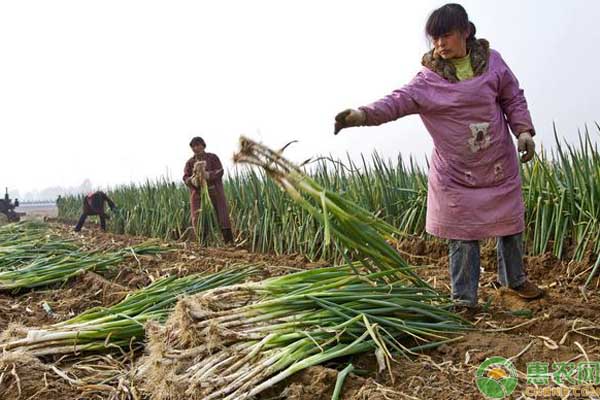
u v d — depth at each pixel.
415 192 5.82
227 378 2.40
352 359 2.69
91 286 5.16
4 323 4.06
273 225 7.13
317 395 2.31
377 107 3.09
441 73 3.17
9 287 5.07
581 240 4.40
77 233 11.83
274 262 6.14
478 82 3.15
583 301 3.66
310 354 2.57
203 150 8.22
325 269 3.26
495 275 4.48
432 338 2.92
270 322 2.71
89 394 2.74
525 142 3.16
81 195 19.50
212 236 8.30
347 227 2.90
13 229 10.58
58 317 4.27
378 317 2.83
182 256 6.43
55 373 2.90
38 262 5.83
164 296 3.70
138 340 3.28
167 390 2.43
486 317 3.28
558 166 4.98
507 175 3.26
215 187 8.13
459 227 3.28
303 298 2.86
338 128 3.10
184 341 2.60
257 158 2.76
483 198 3.23
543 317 3.12
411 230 5.80
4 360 2.90
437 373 2.50
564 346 2.71
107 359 3.09
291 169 2.81
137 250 6.61
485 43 3.23
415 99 3.16
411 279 3.28
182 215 9.98
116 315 3.35
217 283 3.97
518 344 2.77
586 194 4.43
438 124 3.22
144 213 11.52
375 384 2.34
